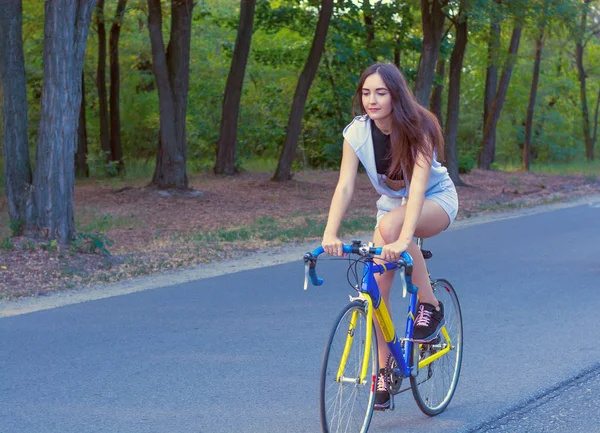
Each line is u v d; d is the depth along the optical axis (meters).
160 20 19.00
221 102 33.06
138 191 19.45
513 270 10.01
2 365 5.95
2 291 8.76
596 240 12.83
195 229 14.34
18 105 11.32
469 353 6.25
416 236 4.39
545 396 5.15
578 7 24.20
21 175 11.20
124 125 36.41
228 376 5.64
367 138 4.10
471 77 45.53
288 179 23.16
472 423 4.65
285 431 4.54
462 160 29.25
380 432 4.50
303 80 22.91
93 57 31.14
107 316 7.58
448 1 19.92
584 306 7.93
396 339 4.36
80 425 4.66
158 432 4.54
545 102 46.75
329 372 3.90
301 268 10.31
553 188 26.06
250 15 24.86
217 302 8.20
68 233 11.08
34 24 24.83
